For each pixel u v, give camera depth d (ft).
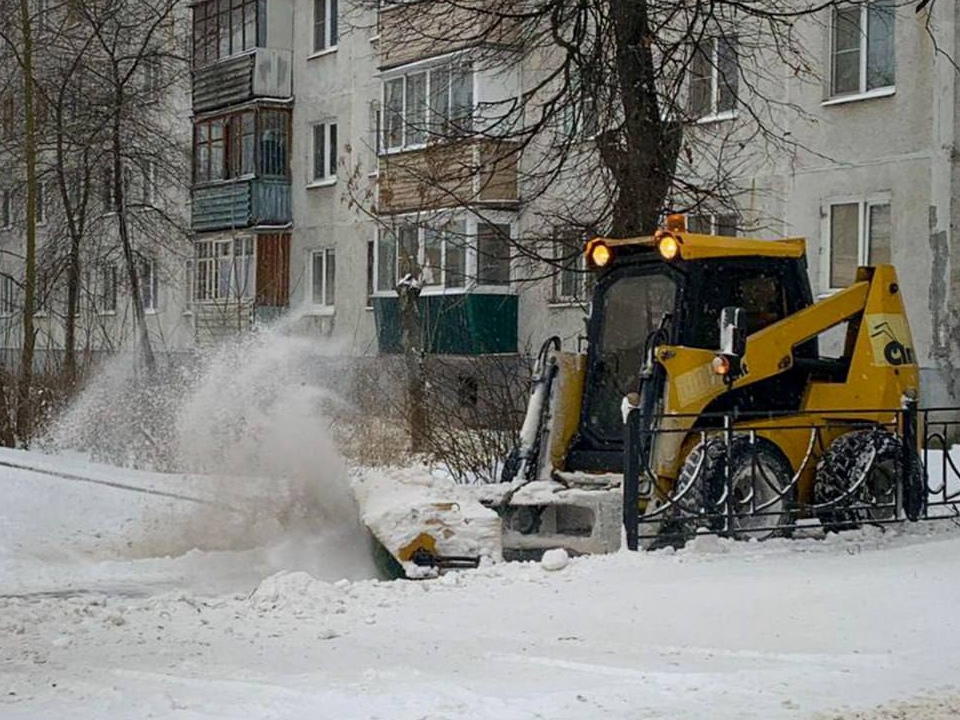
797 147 75.00
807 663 24.77
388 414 57.06
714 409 39.78
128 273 102.58
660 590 31.32
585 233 58.70
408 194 78.95
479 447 53.26
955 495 42.19
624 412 36.91
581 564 34.96
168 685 22.98
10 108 97.91
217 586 37.27
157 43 101.19
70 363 89.45
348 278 116.78
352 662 25.13
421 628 28.53
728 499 37.60
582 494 37.60
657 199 57.11
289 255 124.06
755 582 31.58
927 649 25.71
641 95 56.54
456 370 55.62
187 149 110.42
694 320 39.40
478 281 66.39
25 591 36.32
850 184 79.15
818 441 40.29
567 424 41.34
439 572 35.06
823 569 33.09
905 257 77.05
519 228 77.41
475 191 64.28
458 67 62.54
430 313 79.92
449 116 69.10
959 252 75.15
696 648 26.25
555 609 30.07
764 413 38.81
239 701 21.61
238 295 110.32
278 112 123.85
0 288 123.44
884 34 77.97
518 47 59.77
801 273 41.37
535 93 60.18
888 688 22.71
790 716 20.66
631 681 23.21
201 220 127.24
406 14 63.36
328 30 119.65
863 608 28.91
